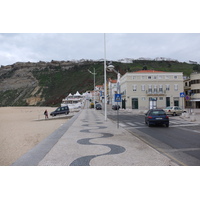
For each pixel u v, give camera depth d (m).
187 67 152.50
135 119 23.47
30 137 15.84
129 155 6.59
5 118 40.25
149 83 52.22
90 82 164.25
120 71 145.88
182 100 52.03
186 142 9.40
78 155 6.61
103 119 22.38
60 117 33.88
